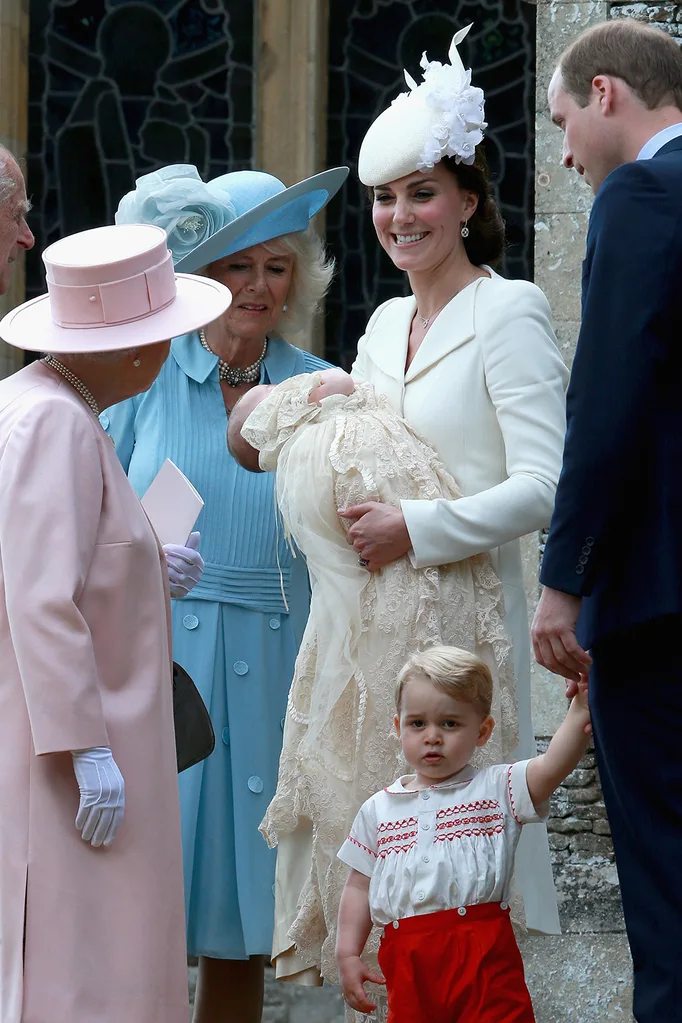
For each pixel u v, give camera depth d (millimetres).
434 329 14531
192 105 22906
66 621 10867
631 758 10945
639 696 10922
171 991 11445
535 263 18875
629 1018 17531
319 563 14039
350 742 13773
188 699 13070
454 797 12242
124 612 11453
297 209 16266
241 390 16734
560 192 18766
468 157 14320
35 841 11008
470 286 14586
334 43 22734
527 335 14102
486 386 14219
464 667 12242
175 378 16547
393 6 22703
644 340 10523
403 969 11883
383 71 22688
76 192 22938
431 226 14445
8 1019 10812
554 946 17844
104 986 11062
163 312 12008
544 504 13656
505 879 12023
